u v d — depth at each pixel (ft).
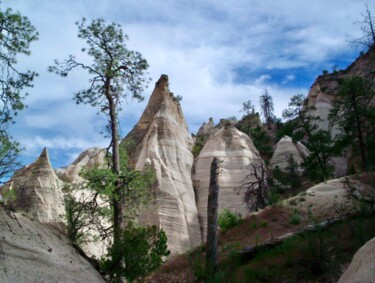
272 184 156.46
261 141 250.37
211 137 180.24
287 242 53.57
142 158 155.43
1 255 38.83
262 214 82.38
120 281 49.70
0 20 48.19
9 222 43.45
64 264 44.68
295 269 47.01
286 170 184.96
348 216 60.49
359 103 124.16
